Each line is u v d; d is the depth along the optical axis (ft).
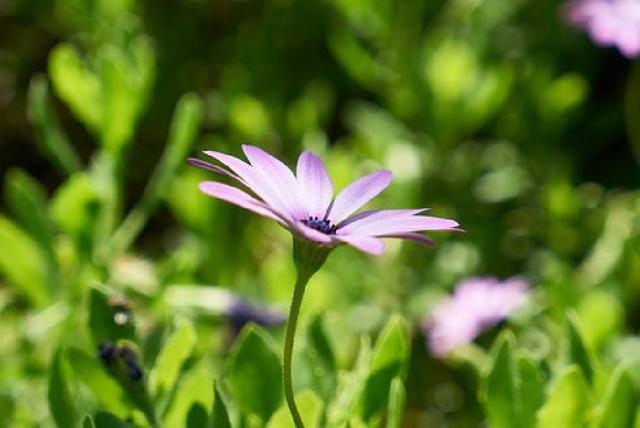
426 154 3.19
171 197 2.81
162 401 2.00
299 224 1.68
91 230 2.41
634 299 2.75
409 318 2.90
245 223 2.97
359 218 1.75
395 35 3.24
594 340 2.41
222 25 3.74
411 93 3.20
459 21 3.44
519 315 2.73
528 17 3.61
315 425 1.96
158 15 3.65
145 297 2.46
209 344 2.51
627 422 1.99
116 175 2.46
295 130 3.24
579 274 2.93
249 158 1.75
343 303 2.80
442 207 3.23
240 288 2.77
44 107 2.45
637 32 3.09
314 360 2.02
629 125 3.38
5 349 2.64
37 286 2.47
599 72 3.68
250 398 1.97
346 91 3.73
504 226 3.28
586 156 3.57
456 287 2.95
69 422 2.03
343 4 3.27
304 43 3.68
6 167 3.82
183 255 2.48
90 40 3.40
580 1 3.36
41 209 2.46
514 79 3.44
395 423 1.93
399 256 2.98
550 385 2.09
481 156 3.38
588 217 3.20
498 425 2.00
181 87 3.65
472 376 2.72
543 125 3.35
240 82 3.41
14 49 3.88
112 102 2.42
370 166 3.07
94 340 2.01
